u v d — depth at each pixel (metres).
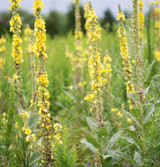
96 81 1.57
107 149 1.54
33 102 1.66
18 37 1.57
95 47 1.56
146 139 1.49
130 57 1.70
